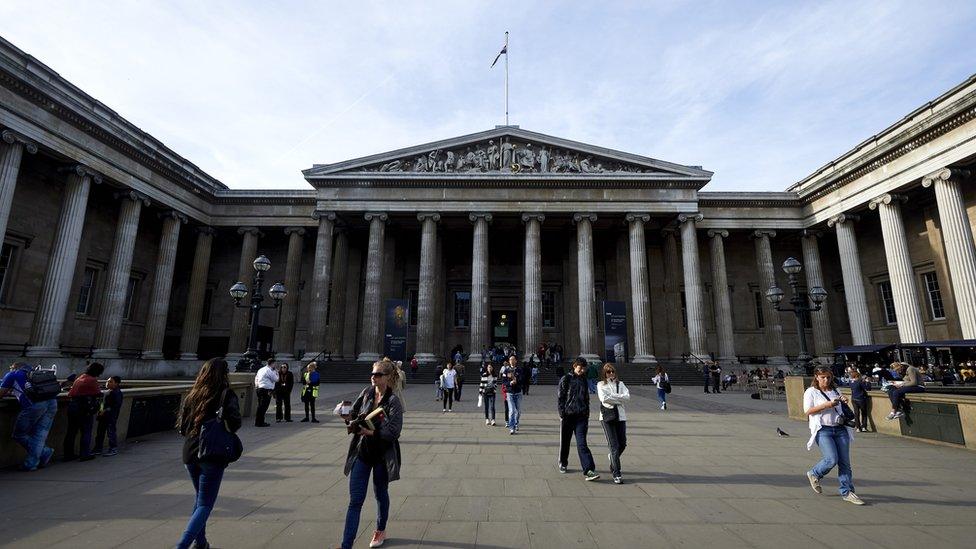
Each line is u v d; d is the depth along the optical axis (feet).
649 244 142.72
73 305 108.17
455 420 51.75
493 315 151.33
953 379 69.26
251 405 55.11
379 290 121.49
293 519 20.65
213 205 138.00
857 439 41.86
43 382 30.35
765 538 18.66
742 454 34.50
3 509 21.99
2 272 96.22
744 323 143.64
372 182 125.59
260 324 139.64
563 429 29.04
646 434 43.27
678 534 19.03
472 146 129.80
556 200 125.49
